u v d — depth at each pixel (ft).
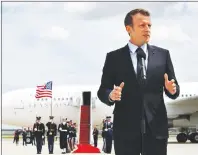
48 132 80.89
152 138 14.70
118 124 15.07
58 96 130.11
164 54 15.33
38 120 81.30
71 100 128.77
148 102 14.78
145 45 15.24
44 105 130.41
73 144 94.17
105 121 81.41
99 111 127.44
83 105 118.62
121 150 15.06
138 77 14.89
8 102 134.31
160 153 14.79
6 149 100.73
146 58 15.10
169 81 14.42
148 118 14.66
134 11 14.93
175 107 124.36
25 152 87.10
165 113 15.06
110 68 15.57
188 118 125.29
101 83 15.92
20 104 132.57
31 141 127.34
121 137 14.98
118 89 14.12
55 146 114.52
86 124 104.58
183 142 126.31
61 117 129.39
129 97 14.92
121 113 15.03
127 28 15.16
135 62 15.12
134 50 15.14
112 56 15.58
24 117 132.36
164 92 15.31
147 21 14.79
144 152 14.74
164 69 15.10
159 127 14.78
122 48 15.55
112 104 14.94
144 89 14.80
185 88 127.34
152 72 14.90
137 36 14.89
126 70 15.08
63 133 81.00
